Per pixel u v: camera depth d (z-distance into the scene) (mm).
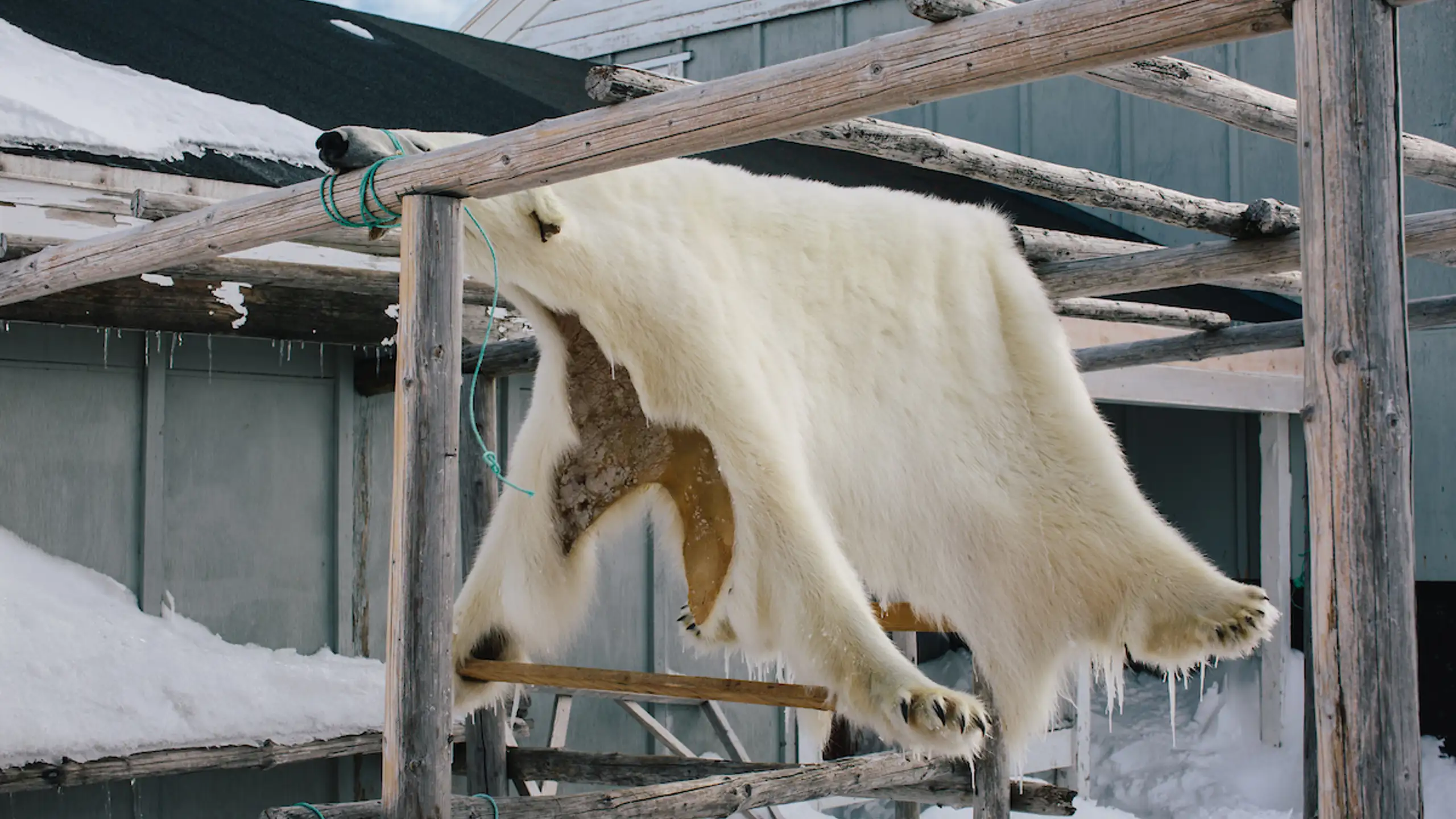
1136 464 11281
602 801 3723
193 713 4863
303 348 5969
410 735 2750
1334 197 1824
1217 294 8859
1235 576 10531
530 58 9281
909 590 3432
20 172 4539
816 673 2916
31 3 6152
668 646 6977
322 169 5449
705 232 3387
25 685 4609
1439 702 8586
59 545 5277
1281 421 8742
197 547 5613
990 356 3709
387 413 6246
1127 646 3471
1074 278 4441
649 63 11367
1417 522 8766
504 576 3695
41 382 5258
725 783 4090
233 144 5297
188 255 3453
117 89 5367
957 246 3783
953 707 2670
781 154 8555
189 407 5625
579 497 3625
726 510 3477
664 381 3154
